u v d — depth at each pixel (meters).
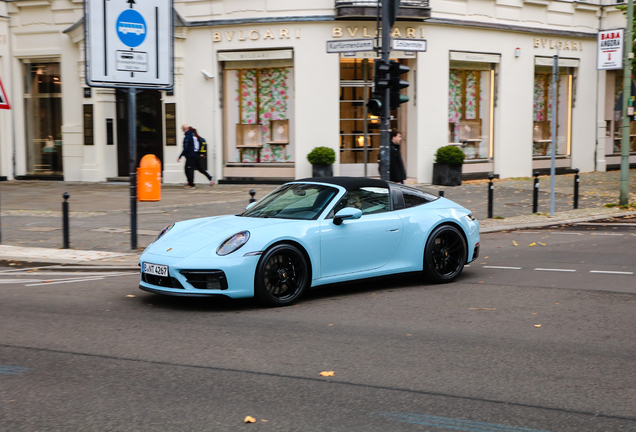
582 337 5.48
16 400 4.11
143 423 3.74
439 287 7.67
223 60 20.41
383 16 11.91
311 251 6.86
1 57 22.19
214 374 4.59
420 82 20.20
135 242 10.51
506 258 9.73
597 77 25.11
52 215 14.25
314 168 19.48
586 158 25.14
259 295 6.55
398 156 13.21
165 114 20.88
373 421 3.77
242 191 18.52
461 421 3.77
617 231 12.56
